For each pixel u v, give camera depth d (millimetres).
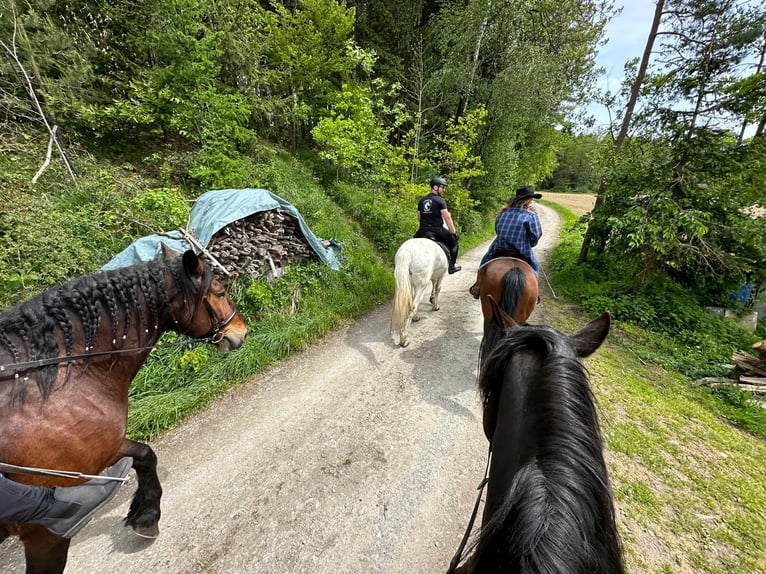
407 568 2016
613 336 5711
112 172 5512
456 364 4320
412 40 12797
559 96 12078
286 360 4242
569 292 7508
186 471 2605
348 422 3207
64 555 1618
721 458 3062
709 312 6855
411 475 2643
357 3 12734
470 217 13008
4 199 3682
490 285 3584
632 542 2213
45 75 5465
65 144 5586
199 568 1966
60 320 1508
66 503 1365
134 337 1771
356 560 2047
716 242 6465
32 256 3502
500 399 1254
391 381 3893
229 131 6777
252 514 2295
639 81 7215
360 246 7590
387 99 12922
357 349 4590
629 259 6930
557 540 637
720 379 4688
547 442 876
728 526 2379
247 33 8156
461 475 2664
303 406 3418
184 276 1973
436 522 2293
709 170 6223
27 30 5242
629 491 2605
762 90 5664
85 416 1534
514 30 10734
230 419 3199
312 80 9930
